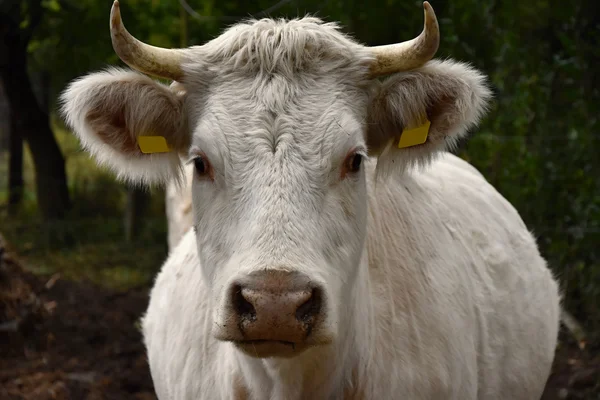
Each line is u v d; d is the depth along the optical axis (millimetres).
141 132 3672
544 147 7961
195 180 3469
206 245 3365
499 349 4473
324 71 3416
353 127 3340
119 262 11430
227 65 3439
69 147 15883
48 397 7145
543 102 8055
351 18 9883
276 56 3381
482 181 5305
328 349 3430
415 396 3803
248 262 2984
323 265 3109
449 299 4102
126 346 8328
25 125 12641
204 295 4168
